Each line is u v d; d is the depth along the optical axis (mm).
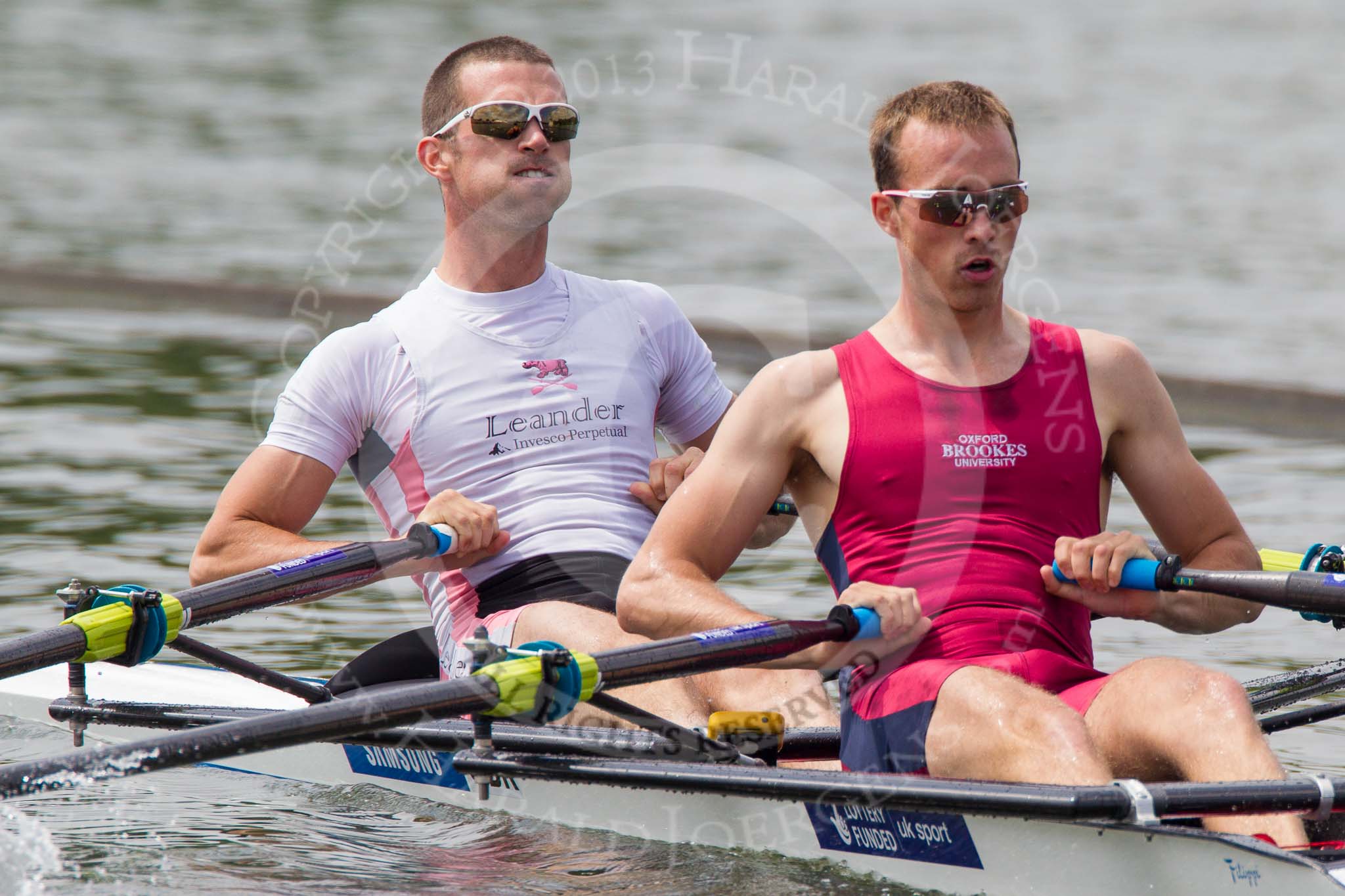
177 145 92500
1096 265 64500
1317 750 20984
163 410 41750
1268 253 67375
